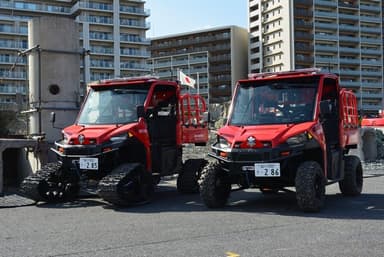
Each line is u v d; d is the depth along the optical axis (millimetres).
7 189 12453
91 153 9477
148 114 10453
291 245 5867
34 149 12641
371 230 6668
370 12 107938
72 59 16406
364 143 20375
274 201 9773
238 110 9266
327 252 5516
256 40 107688
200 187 8820
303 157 8594
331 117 9680
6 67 84750
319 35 101375
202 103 12625
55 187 10328
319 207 8109
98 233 6812
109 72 98312
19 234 6898
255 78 9492
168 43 117125
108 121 10359
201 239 6277
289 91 9062
